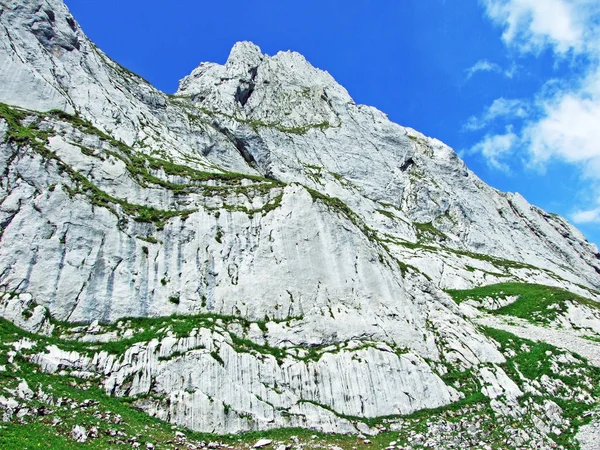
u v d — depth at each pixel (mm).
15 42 57156
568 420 39344
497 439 34188
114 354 32500
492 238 108000
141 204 45812
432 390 39406
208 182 53219
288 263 45031
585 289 95688
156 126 70938
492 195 131625
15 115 45781
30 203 38125
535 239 122000
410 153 118750
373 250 49750
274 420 32312
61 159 43781
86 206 40281
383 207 99812
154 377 31703
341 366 37875
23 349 30500
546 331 58375
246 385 33719
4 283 34312
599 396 43406
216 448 28375
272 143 100812
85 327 34719
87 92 61344
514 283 80000
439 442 32844
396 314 44812
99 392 29906
